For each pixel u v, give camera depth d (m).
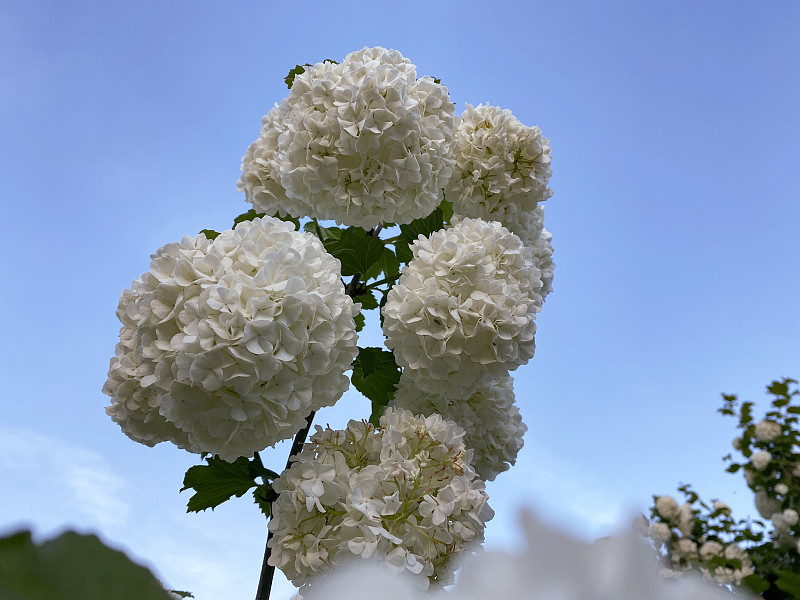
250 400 0.22
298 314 0.23
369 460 0.26
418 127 0.30
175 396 0.23
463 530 0.24
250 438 0.24
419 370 0.30
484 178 0.37
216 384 0.22
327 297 0.24
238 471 0.30
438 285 0.30
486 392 0.35
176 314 0.24
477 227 0.32
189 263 0.24
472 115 0.38
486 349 0.30
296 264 0.24
